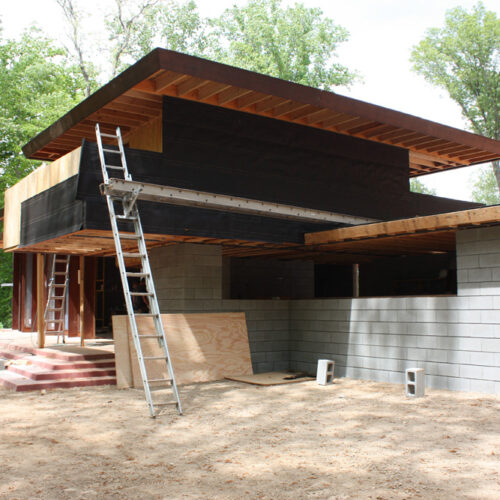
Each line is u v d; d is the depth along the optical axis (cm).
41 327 1333
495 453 608
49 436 691
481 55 3644
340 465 568
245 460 589
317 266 2072
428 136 1391
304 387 1061
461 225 984
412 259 1700
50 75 3161
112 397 943
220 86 1030
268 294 1702
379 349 1127
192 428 734
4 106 3038
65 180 1014
